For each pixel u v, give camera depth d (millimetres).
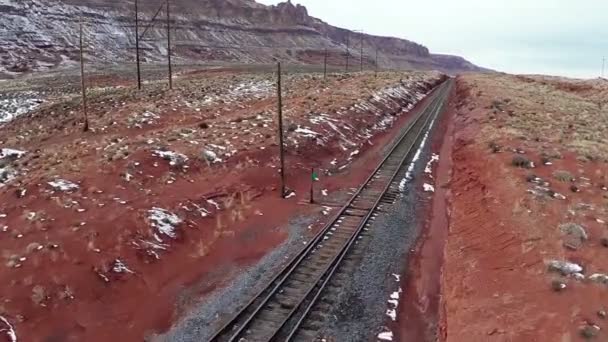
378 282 15578
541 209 18156
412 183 26828
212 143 28484
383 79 72438
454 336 12445
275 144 29516
